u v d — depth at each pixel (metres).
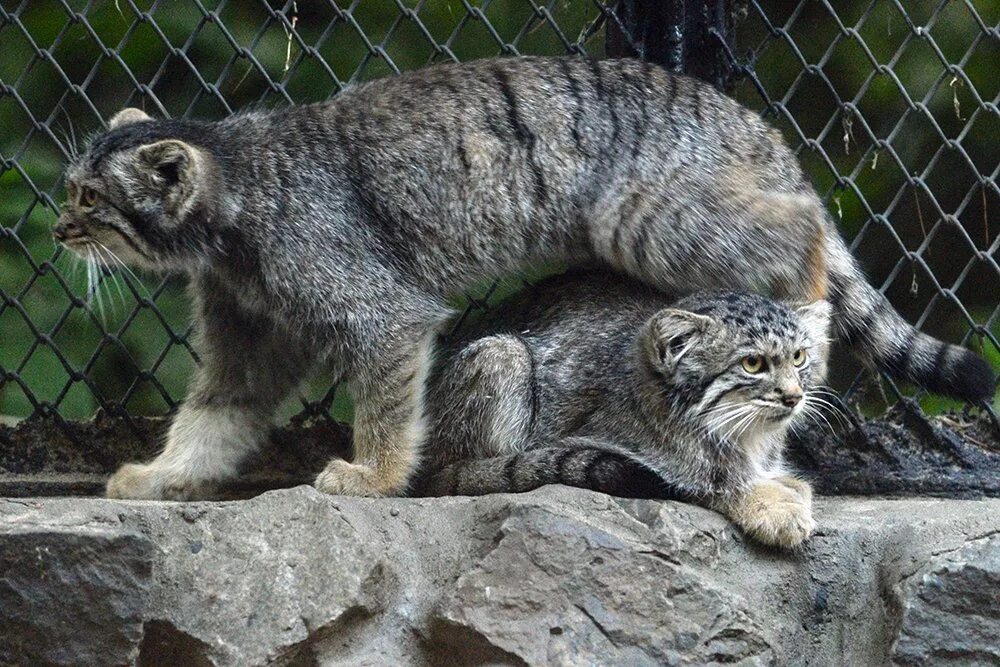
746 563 8.36
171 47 10.25
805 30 11.50
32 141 11.45
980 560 8.02
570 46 10.06
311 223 9.17
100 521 7.94
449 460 9.27
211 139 9.32
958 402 10.37
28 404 10.88
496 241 9.45
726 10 10.07
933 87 9.95
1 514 7.93
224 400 9.77
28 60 11.66
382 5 11.34
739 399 8.61
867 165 11.52
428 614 8.09
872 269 11.70
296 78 11.39
